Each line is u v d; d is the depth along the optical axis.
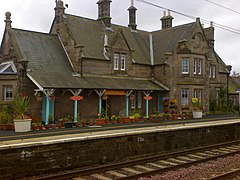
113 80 28.22
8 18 25.55
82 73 26.50
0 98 23.72
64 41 28.06
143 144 14.84
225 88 41.62
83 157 12.48
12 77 23.62
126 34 34.03
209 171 11.60
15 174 10.51
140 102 31.03
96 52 28.23
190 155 14.77
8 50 25.27
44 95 23.92
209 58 37.22
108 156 13.36
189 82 32.25
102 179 10.42
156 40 36.12
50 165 11.45
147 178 10.38
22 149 10.72
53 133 16.02
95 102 27.16
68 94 25.41
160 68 32.44
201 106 32.34
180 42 32.16
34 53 25.28
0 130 18.53
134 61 31.12
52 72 24.75
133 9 35.88
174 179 10.38
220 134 19.56
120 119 23.86
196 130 17.73
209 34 40.66
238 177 10.62
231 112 37.91
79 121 22.08
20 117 17.89
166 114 27.09
